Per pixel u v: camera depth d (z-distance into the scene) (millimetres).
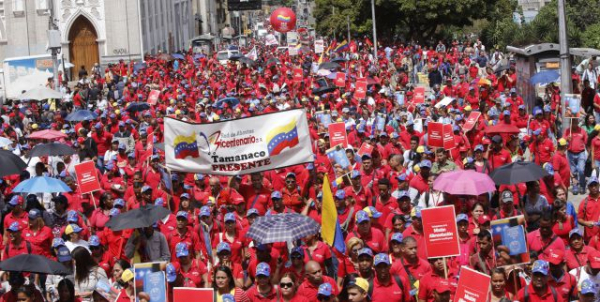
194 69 63531
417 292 14742
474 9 84500
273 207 18953
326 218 16609
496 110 33094
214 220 18734
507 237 14820
